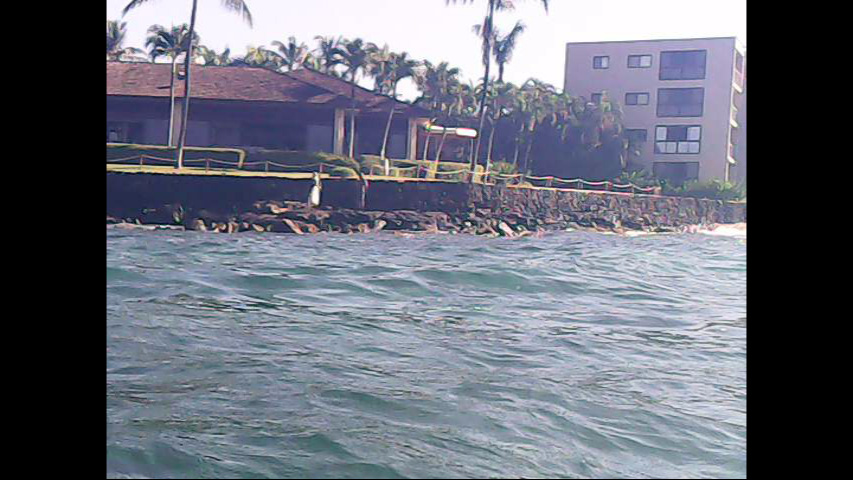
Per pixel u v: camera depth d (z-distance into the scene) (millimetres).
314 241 15688
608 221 19516
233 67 21844
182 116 19625
